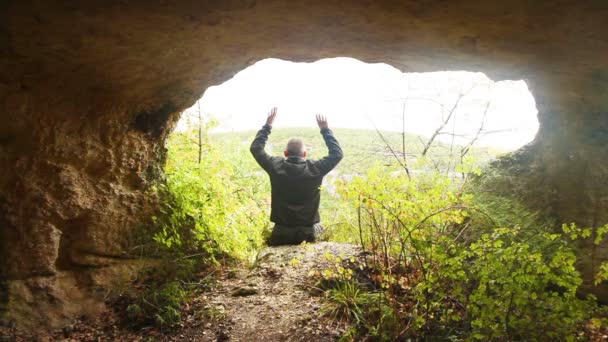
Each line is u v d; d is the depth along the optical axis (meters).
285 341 3.73
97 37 2.99
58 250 3.93
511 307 3.14
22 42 2.89
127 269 4.38
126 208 4.42
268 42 3.34
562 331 3.04
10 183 3.58
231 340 3.79
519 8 2.64
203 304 4.34
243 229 5.71
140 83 3.92
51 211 3.78
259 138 5.71
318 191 5.82
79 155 3.97
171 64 3.69
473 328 3.42
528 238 3.97
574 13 2.63
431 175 5.05
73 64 3.35
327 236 6.45
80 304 3.97
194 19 2.85
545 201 4.36
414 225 3.84
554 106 4.31
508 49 3.27
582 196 4.08
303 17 2.90
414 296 3.67
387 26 3.02
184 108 4.68
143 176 4.63
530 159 4.77
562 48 3.17
